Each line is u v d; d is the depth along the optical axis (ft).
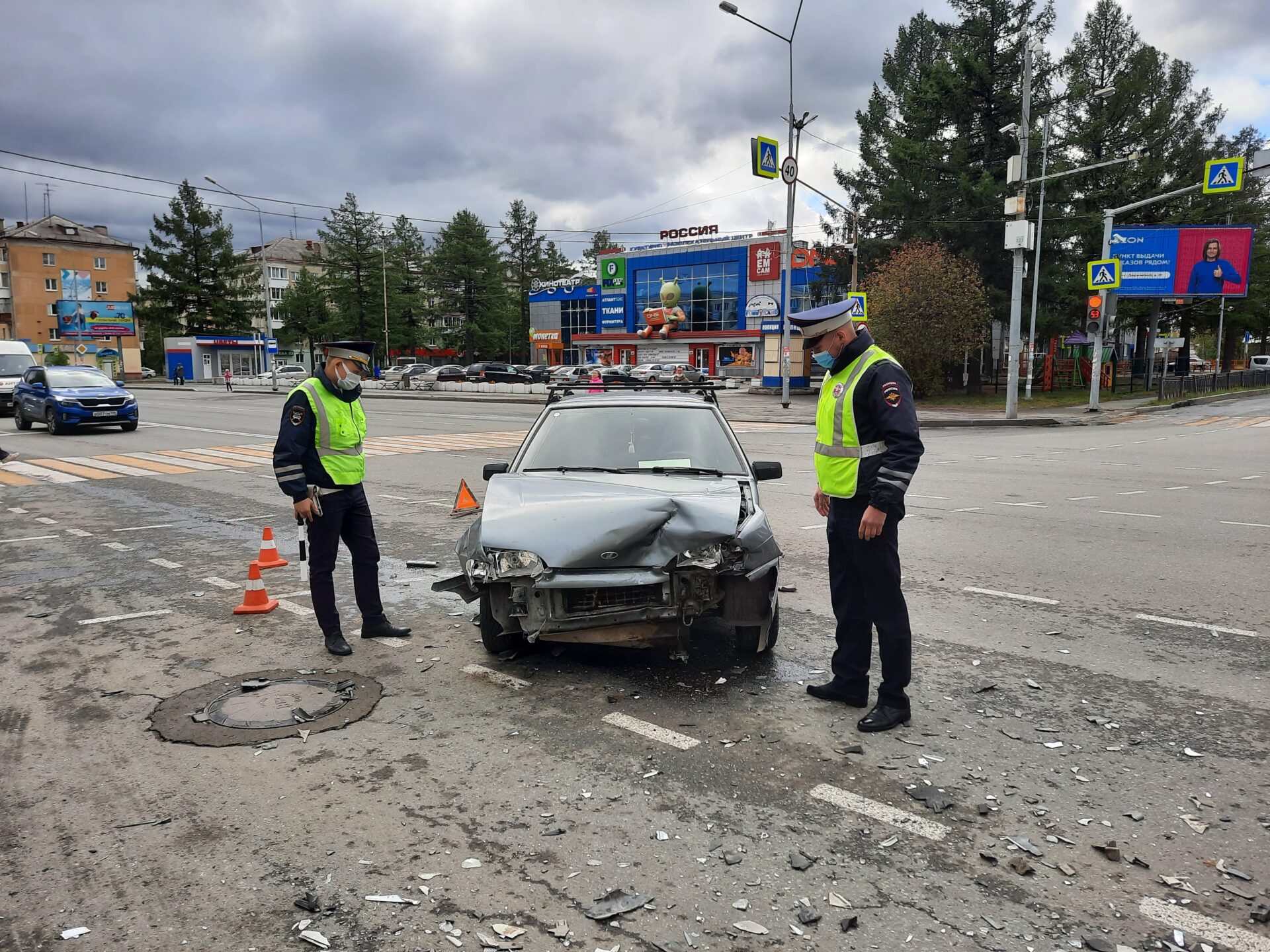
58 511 33.17
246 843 9.57
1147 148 131.03
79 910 8.36
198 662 15.80
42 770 11.46
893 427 12.01
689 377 161.27
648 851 9.34
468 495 31.94
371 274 245.04
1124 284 111.55
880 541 12.48
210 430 72.18
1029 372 107.14
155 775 11.26
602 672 15.06
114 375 233.35
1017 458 49.96
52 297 266.57
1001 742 12.10
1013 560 23.47
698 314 207.10
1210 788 10.69
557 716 13.12
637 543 13.65
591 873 8.91
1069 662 15.42
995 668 15.15
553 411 19.22
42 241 263.49
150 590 21.33
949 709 13.35
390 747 12.07
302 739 12.35
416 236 284.00
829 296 142.31
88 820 10.12
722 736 12.34
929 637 16.90
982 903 8.36
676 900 8.45
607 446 17.88
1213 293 108.37
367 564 17.02
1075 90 112.78
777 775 11.14
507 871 8.98
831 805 10.35
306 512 15.66
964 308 100.83
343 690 14.29
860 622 13.24
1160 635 16.89
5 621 18.56
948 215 111.96
